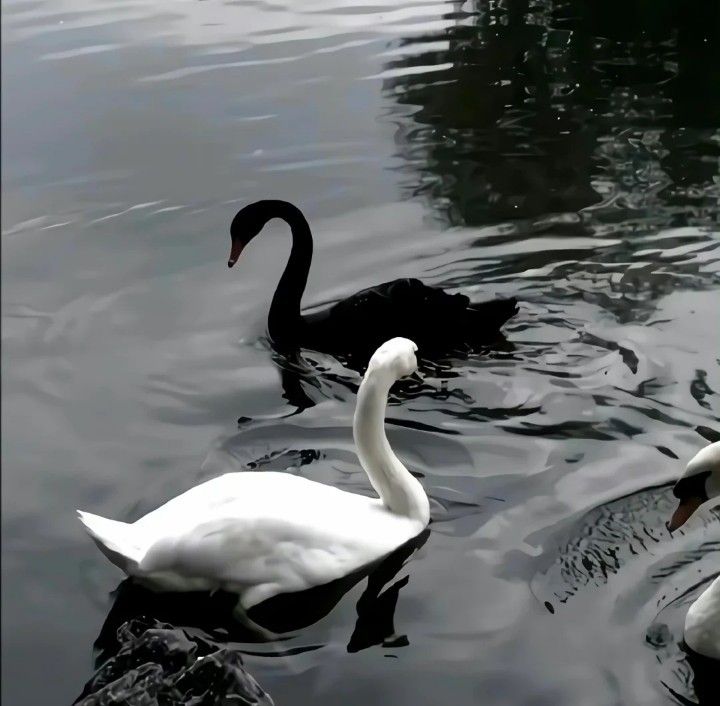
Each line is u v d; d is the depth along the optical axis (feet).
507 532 17.42
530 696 15.97
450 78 26.12
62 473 18.33
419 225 22.25
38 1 29.07
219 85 25.85
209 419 19.04
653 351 19.74
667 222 22.08
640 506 17.62
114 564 16.98
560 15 28.50
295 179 23.38
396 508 17.44
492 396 19.19
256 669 16.22
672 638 16.33
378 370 17.24
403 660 16.28
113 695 15.74
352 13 28.66
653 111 24.94
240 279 21.42
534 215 22.35
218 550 16.65
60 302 20.98
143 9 28.81
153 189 23.21
